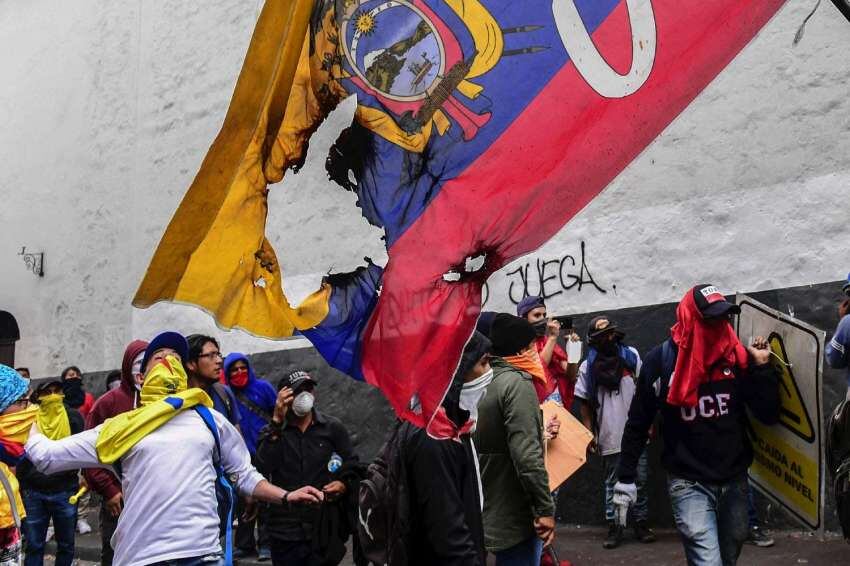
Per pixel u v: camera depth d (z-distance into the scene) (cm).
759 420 459
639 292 797
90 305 1438
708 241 759
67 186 1516
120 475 398
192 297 363
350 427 1040
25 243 1596
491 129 374
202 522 387
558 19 376
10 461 429
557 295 853
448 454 338
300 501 416
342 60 380
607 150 367
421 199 374
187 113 1309
